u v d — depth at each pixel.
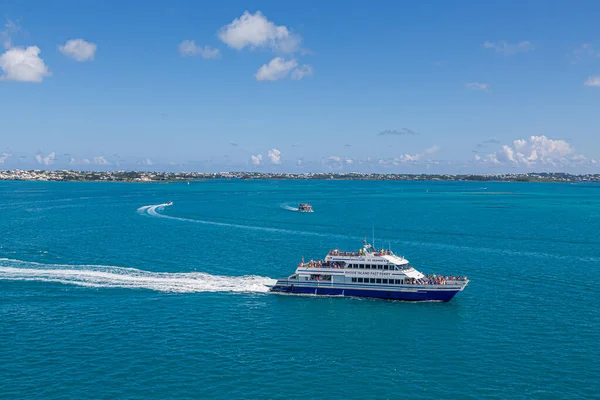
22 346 73.19
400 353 72.94
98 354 71.00
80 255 134.62
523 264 128.25
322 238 172.25
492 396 61.19
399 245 157.62
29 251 139.25
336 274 100.06
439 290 95.81
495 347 74.75
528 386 63.38
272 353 72.56
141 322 83.75
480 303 95.50
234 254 140.00
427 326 83.62
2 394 59.78
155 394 60.78
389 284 98.12
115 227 196.00
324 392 62.06
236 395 61.03
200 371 66.69
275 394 61.41
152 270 118.31
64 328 80.44
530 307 92.75
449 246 155.88
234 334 79.44
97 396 60.00
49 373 65.25
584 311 90.25
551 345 75.19
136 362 68.81
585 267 124.50
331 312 90.81
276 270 120.75
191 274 114.81
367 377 65.75
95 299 95.69
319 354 72.50
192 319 85.75
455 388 63.06
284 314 89.38
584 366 68.31
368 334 80.12
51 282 106.38
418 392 62.16
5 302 92.94
